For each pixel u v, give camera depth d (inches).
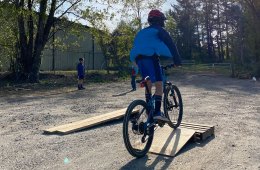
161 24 219.9
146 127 210.8
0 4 877.8
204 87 765.3
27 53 979.9
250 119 341.4
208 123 319.6
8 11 882.8
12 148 229.9
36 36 982.4
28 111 396.8
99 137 259.1
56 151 222.5
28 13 912.3
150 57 210.8
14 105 455.5
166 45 211.0
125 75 1202.0
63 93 642.8
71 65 1633.9
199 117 352.5
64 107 432.8
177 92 266.4
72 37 1525.6
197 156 212.7
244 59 1592.0
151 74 212.5
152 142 229.9
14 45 974.4
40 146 234.5
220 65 1969.7
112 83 920.9
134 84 709.3
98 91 685.3
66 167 191.6
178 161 202.7
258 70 1184.2
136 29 1311.5
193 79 1072.8
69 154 216.1
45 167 191.6
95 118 311.7
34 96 584.7
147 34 212.4
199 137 249.4
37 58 972.6
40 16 972.6
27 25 986.7
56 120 336.2
